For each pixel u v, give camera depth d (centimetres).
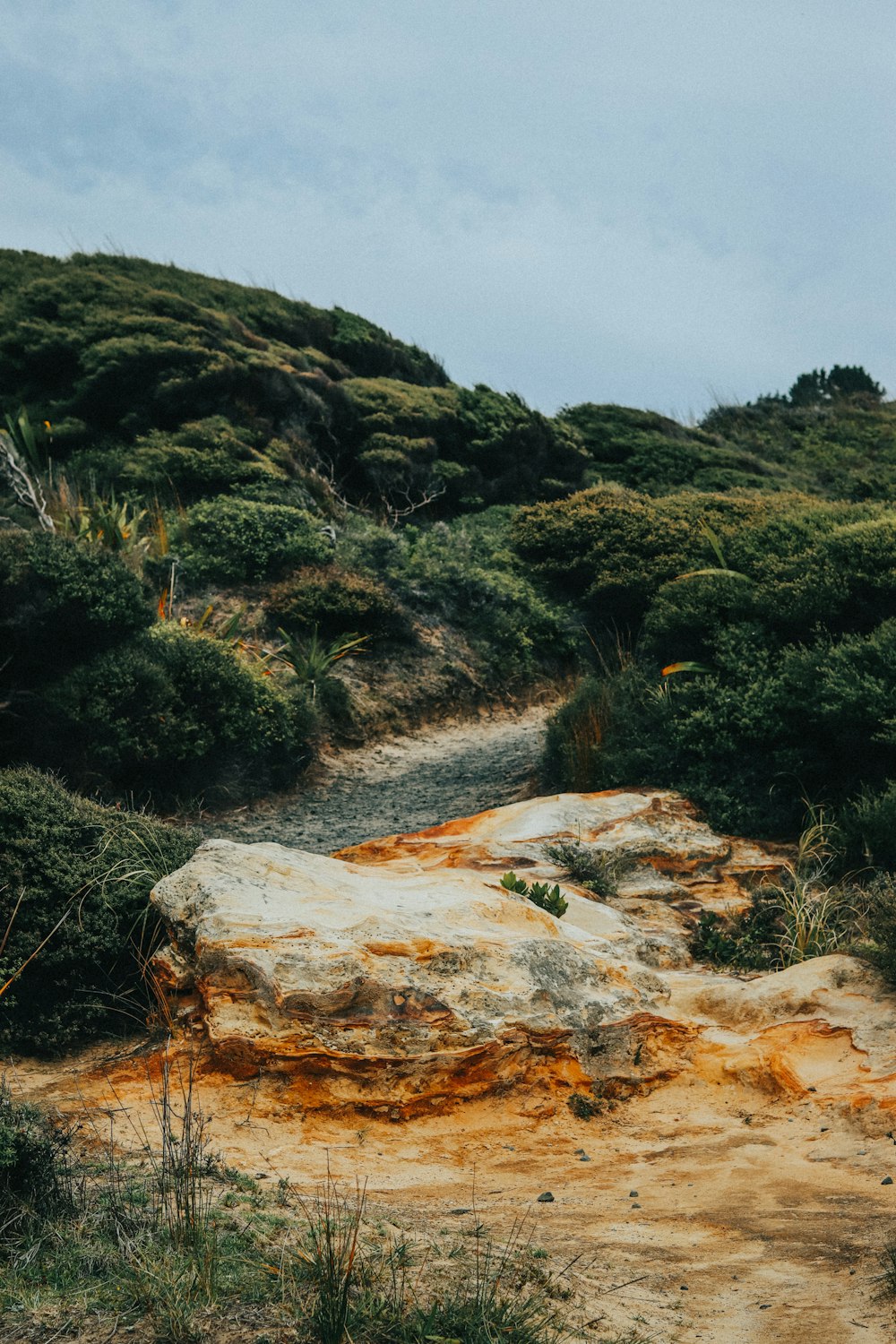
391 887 753
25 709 1226
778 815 1013
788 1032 644
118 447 2158
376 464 2511
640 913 855
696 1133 566
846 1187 473
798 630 1176
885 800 930
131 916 680
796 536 1381
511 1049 599
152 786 1291
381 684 1784
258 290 3061
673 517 1675
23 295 2512
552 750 1296
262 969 585
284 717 1457
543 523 1698
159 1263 306
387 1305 296
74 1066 603
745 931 841
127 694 1252
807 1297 351
